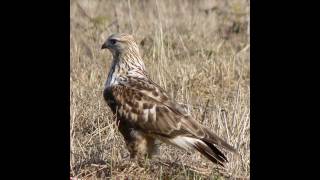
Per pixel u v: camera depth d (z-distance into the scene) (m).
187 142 23.84
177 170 23.97
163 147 25.80
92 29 37.41
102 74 32.00
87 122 27.47
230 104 28.48
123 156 25.62
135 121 24.50
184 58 34.34
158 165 24.22
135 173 23.83
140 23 38.47
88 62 33.97
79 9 40.91
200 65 33.25
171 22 39.25
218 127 26.19
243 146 25.25
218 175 23.72
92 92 29.34
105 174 23.94
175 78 31.62
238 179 23.88
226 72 32.50
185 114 24.22
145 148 24.67
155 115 24.28
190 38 36.25
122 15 40.09
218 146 24.67
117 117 24.94
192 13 41.22
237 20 38.94
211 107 28.50
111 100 25.14
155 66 31.98
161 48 32.91
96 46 35.50
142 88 24.86
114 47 25.75
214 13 40.12
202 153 23.53
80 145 25.19
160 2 41.62
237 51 36.09
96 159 24.58
